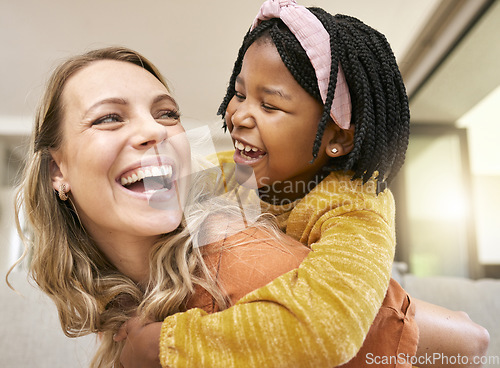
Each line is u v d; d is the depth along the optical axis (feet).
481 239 8.30
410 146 8.25
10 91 8.01
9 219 4.09
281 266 2.08
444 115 8.02
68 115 2.24
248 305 1.86
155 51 6.46
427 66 6.73
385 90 2.39
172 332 1.88
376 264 2.02
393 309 2.24
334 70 2.30
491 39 6.26
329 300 1.82
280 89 2.35
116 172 2.14
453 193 8.29
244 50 2.61
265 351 1.72
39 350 4.25
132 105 2.19
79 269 2.45
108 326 2.40
